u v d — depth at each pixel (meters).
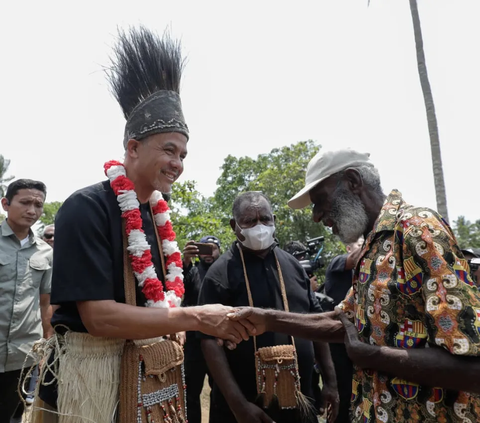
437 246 1.60
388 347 1.68
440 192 8.59
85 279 1.79
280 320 2.17
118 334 1.80
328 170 2.08
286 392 2.55
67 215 1.86
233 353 2.70
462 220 23.09
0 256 3.68
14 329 3.64
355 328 1.93
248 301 2.77
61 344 1.94
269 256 2.96
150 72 2.10
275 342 2.68
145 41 2.13
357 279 2.02
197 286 4.46
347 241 2.08
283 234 17.72
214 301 2.79
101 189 2.00
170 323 1.87
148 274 1.94
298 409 2.61
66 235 1.83
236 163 23.95
